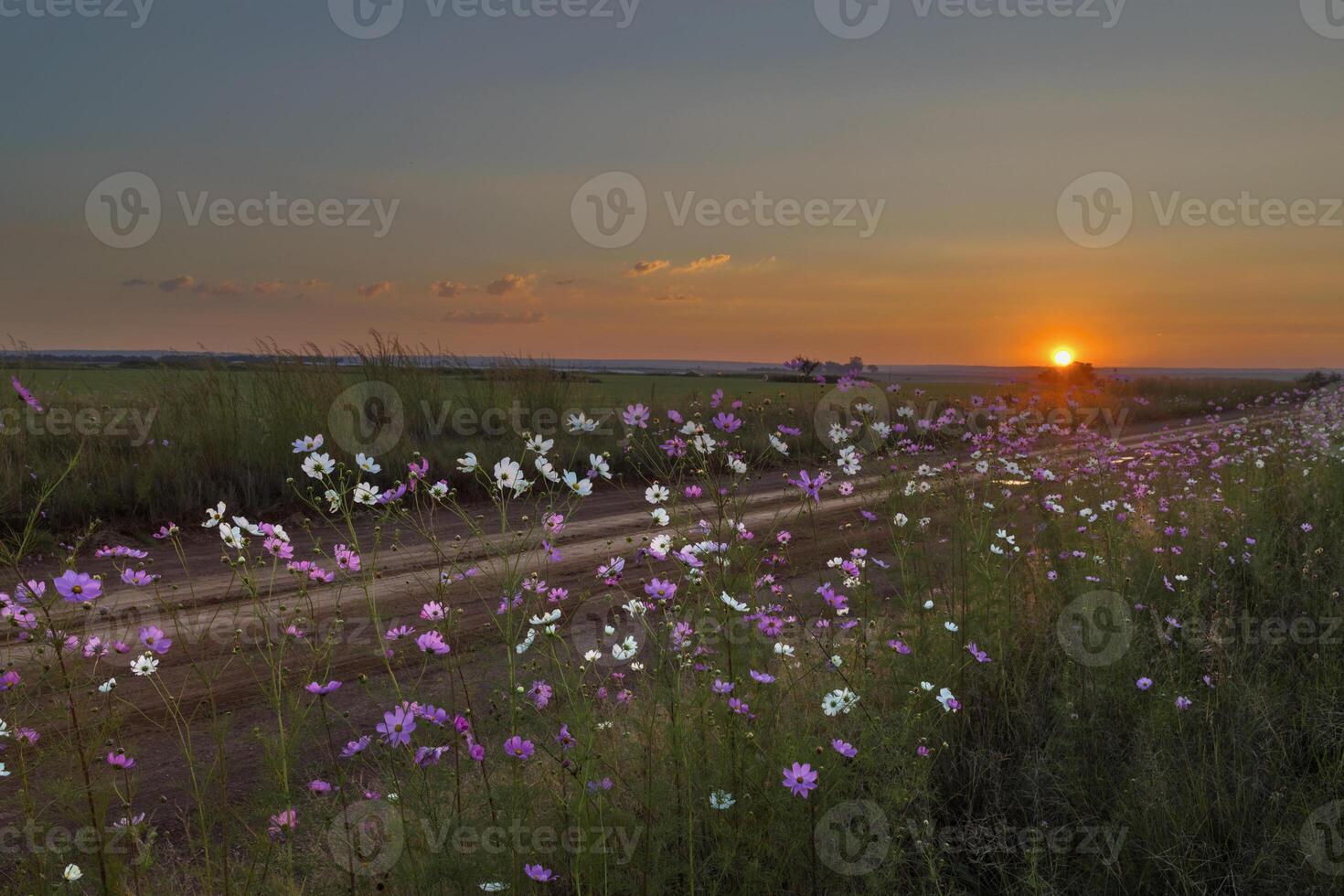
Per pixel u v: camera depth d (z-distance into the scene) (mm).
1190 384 29547
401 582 5625
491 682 3559
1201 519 6105
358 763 3168
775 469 9570
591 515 8844
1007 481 5309
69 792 2430
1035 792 3076
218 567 6410
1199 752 3295
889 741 2912
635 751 2885
